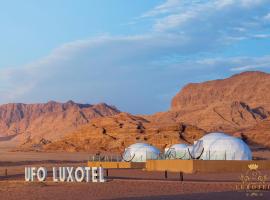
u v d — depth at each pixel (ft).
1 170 195.00
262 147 447.01
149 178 136.87
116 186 113.70
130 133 447.83
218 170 161.27
